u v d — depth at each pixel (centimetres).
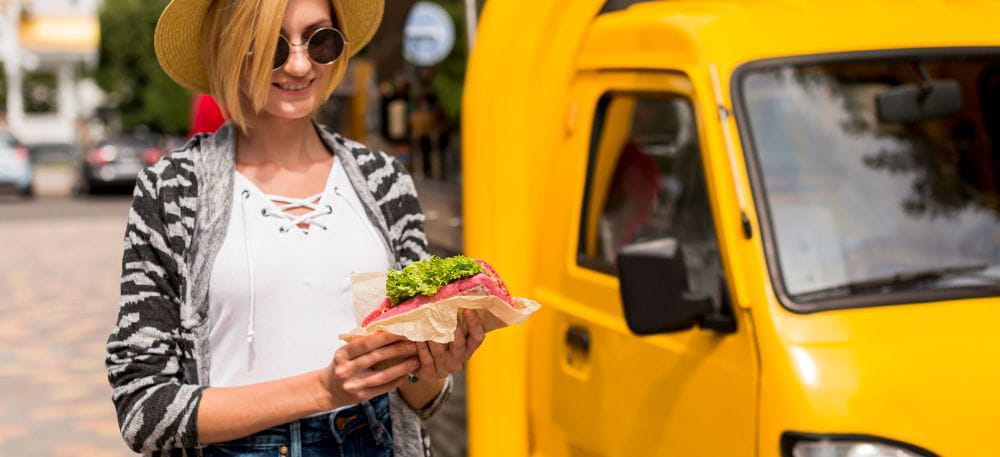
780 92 351
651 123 388
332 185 245
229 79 233
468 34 533
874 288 328
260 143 244
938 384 298
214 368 234
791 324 311
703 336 333
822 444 291
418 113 626
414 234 254
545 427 414
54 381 881
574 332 396
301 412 221
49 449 707
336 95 690
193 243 232
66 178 3456
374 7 262
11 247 1716
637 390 358
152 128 4828
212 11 239
